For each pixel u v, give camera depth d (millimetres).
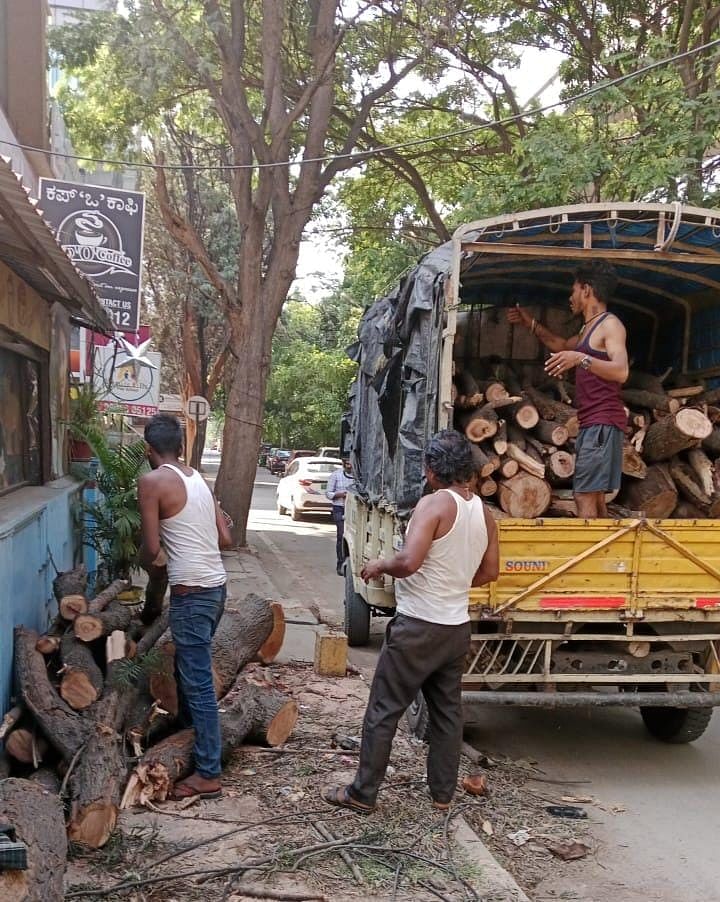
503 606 5227
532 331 7020
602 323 5566
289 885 3646
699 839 4645
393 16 16031
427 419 5586
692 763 5898
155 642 5410
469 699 5246
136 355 17375
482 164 19859
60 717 4480
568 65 16375
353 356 9172
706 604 5496
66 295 7148
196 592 4512
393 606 6980
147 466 8953
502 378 6949
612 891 4035
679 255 5875
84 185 11242
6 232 5180
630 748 6191
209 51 15258
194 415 23578
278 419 43188
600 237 6145
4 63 11531
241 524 15289
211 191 28250
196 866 3750
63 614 5320
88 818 3768
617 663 5547
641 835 4664
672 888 4090
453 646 4340
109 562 8305
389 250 20859
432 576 4305
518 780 5402
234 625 6016
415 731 5625
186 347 29406
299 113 15078
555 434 6016
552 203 12578
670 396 6539
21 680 4637
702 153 12062
